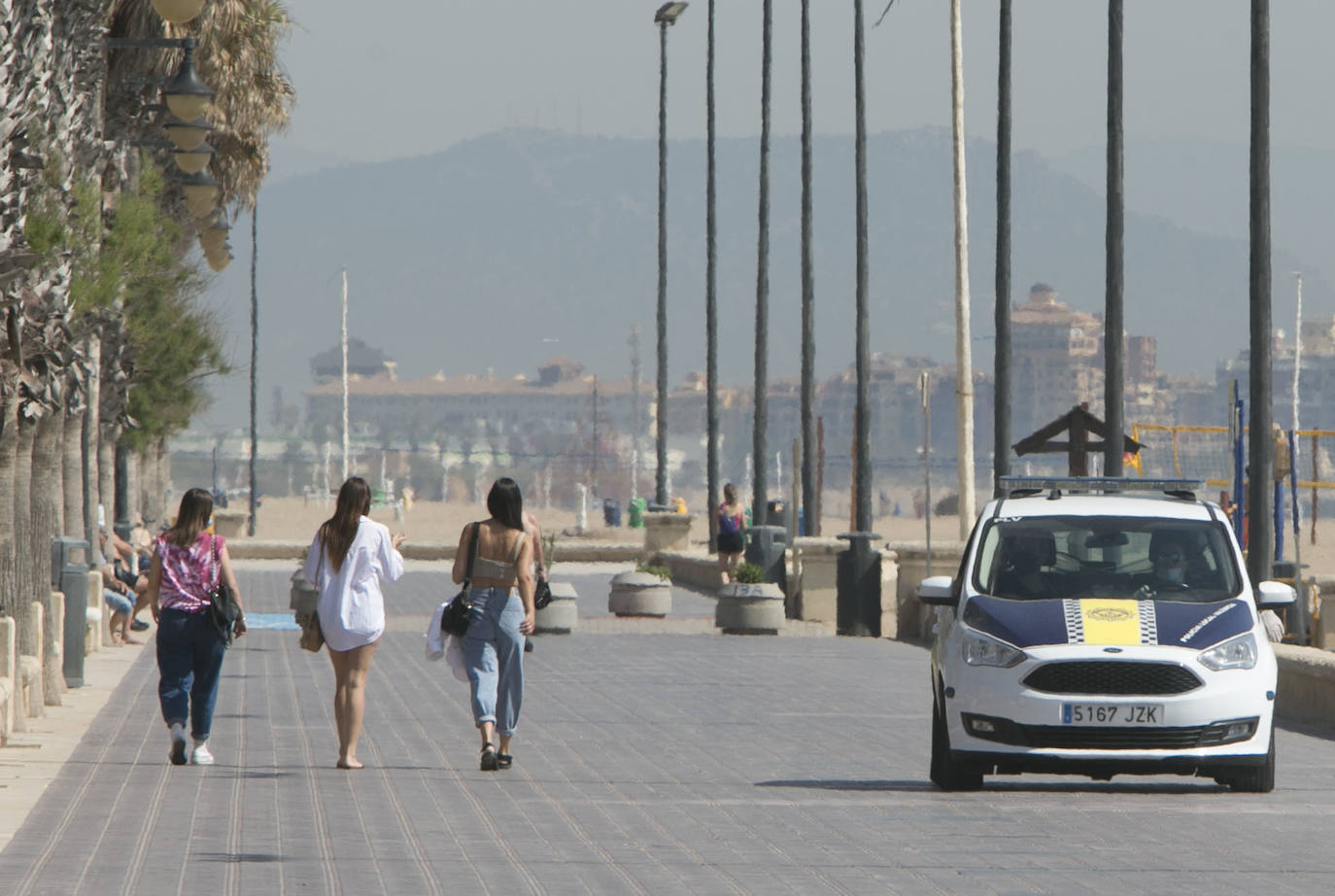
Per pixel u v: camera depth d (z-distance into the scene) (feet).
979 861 119.03
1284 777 167.12
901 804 146.41
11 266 180.55
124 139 296.51
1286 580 397.80
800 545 410.72
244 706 219.00
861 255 408.67
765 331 542.57
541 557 217.56
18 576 200.54
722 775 164.14
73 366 220.23
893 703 231.71
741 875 113.50
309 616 165.27
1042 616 151.94
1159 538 160.97
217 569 167.32
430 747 181.06
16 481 201.87
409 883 109.50
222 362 424.05
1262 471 265.13
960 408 409.90
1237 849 124.06
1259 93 268.00
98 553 302.04
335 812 138.21
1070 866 117.29
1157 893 108.17
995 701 148.66
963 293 411.95
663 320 632.38
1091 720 147.23
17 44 184.03
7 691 175.63
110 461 415.85
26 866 113.39
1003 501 166.91
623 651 316.81
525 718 211.00
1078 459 424.87
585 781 158.20
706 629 375.45
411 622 376.27
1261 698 149.48
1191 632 150.41
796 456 608.60
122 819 133.39
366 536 165.27
